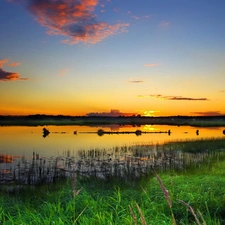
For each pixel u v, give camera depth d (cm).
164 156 2369
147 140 3716
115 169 1848
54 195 1152
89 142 3553
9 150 2853
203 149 2702
